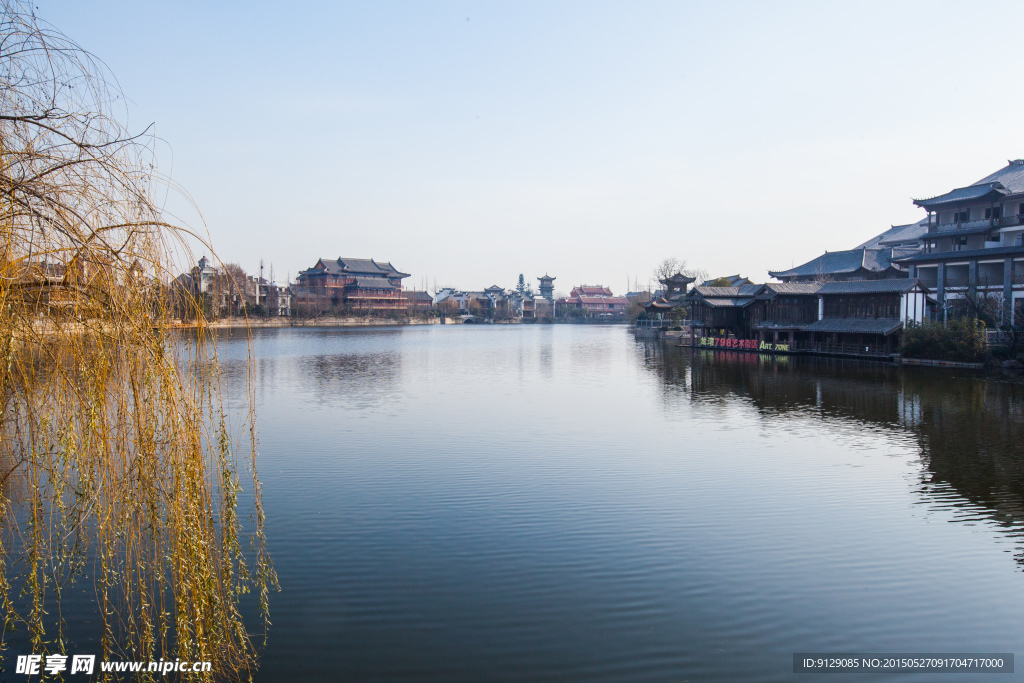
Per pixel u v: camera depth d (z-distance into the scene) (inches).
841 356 2103.8
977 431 924.0
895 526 557.9
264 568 376.8
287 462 756.0
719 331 2763.3
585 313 7504.9
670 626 400.8
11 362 256.7
